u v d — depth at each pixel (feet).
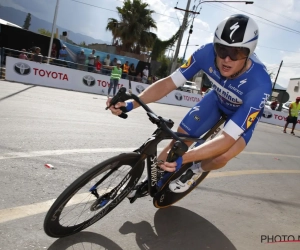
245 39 5.62
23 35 43.75
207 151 5.76
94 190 6.05
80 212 6.77
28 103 19.44
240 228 8.13
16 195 7.31
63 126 14.96
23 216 6.53
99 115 19.98
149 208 8.25
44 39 45.34
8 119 14.29
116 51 80.84
